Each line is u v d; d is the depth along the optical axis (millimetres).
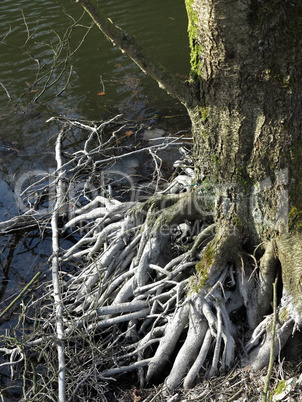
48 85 7312
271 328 3293
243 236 3553
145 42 8305
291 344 3326
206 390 3258
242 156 3305
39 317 4145
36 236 5113
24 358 3549
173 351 3525
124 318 3684
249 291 3490
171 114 6688
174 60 7805
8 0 9945
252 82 3062
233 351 3344
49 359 3594
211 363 3389
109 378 3447
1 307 4328
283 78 2994
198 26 3084
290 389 3062
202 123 3414
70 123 6082
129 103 6973
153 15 9125
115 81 7457
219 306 3391
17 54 8195
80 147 6262
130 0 9742
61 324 3646
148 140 6215
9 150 6289
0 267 4758
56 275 4121
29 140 6457
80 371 3527
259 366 3277
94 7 2873
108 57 8031
